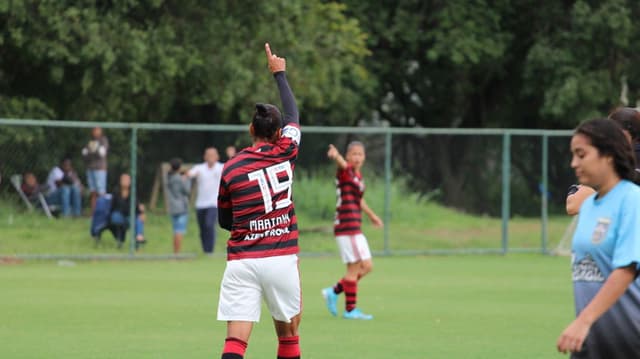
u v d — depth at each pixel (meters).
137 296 48.81
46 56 85.62
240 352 23.48
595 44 111.25
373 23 114.44
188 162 87.56
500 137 78.50
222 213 24.03
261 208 23.62
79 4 83.12
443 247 76.94
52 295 48.75
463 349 34.09
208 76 92.38
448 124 127.81
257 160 23.81
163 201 74.38
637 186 17.44
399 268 65.69
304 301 47.88
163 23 89.38
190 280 56.47
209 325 39.31
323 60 97.12
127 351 33.00
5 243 67.19
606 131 17.17
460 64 114.56
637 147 21.17
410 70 122.75
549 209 78.12
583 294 17.39
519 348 34.41
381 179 78.44
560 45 113.38
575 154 17.41
